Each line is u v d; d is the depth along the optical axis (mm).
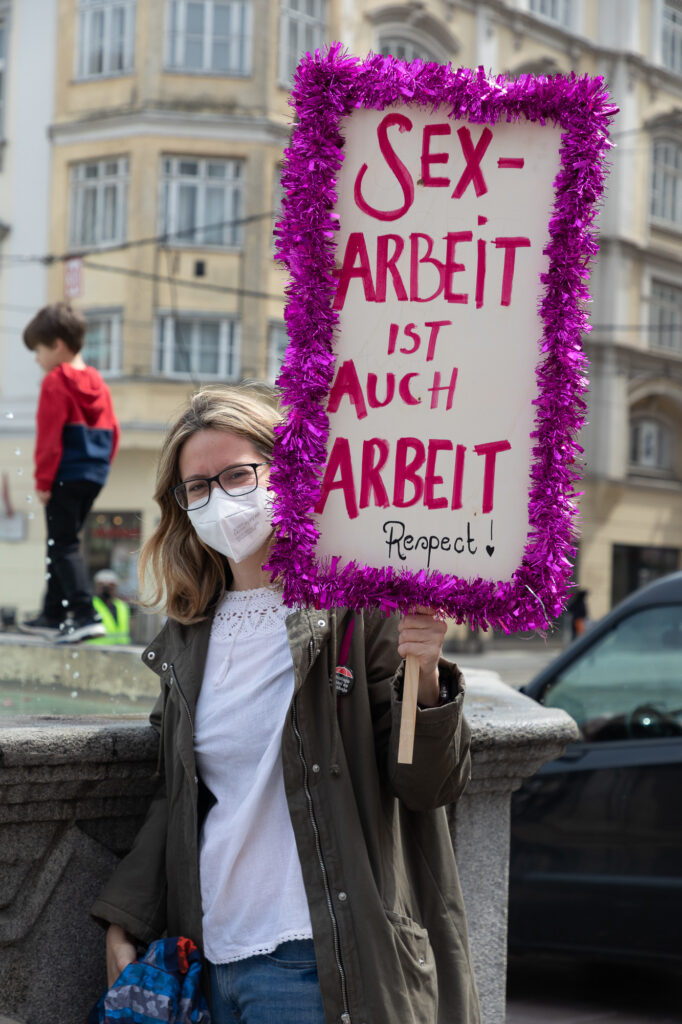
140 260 23531
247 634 2293
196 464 2330
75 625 5477
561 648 27906
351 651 2203
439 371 2191
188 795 2234
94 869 2537
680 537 31906
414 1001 2064
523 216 2203
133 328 23562
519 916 4973
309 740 2133
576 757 4953
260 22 23422
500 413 2184
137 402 23516
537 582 2117
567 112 2176
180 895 2230
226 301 23641
